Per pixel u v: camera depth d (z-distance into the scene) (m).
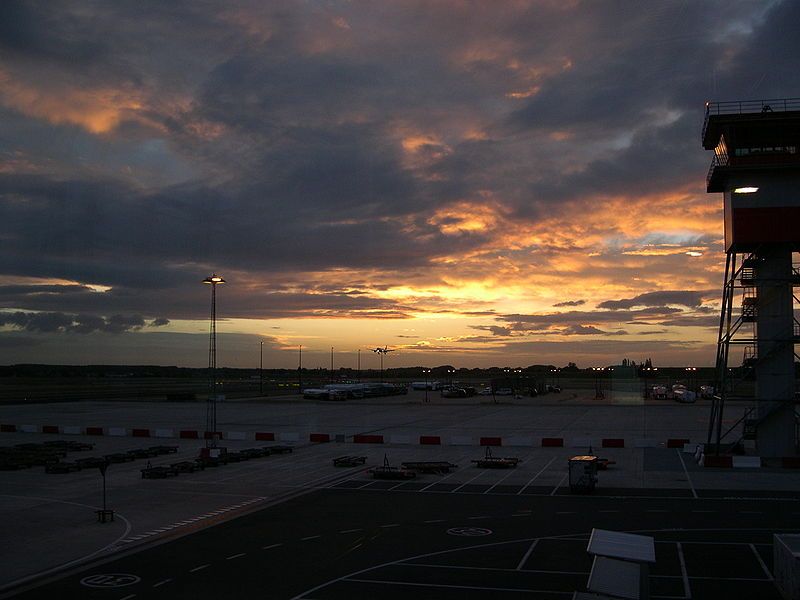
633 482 45.34
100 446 67.62
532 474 49.03
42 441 72.19
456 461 55.72
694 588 23.80
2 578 25.17
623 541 21.27
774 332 52.38
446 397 150.12
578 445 63.91
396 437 68.06
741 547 28.91
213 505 38.31
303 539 30.59
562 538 30.53
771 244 52.06
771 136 50.56
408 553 28.25
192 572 25.77
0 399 148.50
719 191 56.97
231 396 161.00
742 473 48.94
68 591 23.67
